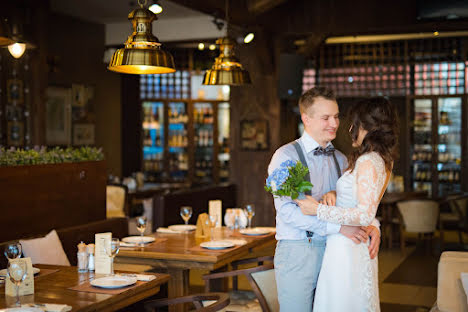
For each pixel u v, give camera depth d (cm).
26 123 918
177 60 1310
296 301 326
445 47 1209
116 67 374
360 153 306
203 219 515
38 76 909
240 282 696
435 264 807
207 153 1359
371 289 314
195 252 448
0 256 441
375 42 1205
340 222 296
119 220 612
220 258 438
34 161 576
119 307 316
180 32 1121
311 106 331
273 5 767
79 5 1001
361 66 1220
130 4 995
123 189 946
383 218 959
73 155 643
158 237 518
